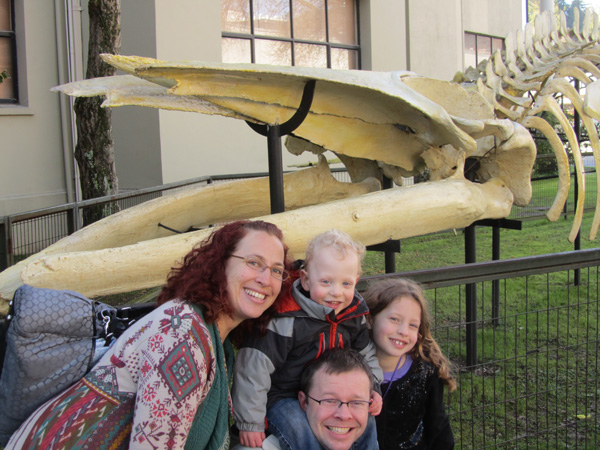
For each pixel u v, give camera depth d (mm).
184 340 1751
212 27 10344
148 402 1671
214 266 1954
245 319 2162
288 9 11617
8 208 9273
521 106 4992
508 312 6180
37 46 9594
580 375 4613
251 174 9016
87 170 7312
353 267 2223
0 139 9242
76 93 3145
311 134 3852
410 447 2572
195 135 10406
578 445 3678
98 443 1690
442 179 4305
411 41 13328
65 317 1847
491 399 4234
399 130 4262
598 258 3338
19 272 2732
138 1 9891
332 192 4617
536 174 12867
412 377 2547
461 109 4324
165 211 3898
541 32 6098
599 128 9938
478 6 15492
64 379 1835
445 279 2883
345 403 2131
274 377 2271
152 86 3371
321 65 12219
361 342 2400
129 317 2414
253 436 2146
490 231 10711
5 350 1888
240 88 3352
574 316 6020
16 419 1859
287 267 2338
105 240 3557
